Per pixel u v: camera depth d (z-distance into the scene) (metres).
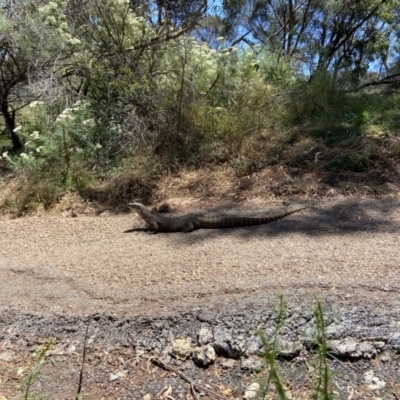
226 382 2.45
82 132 7.28
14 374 2.66
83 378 2.59
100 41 8.08
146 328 2.85
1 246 4.78
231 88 8.01
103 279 3.52
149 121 7.56
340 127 7.05
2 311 3.15
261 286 3.06
